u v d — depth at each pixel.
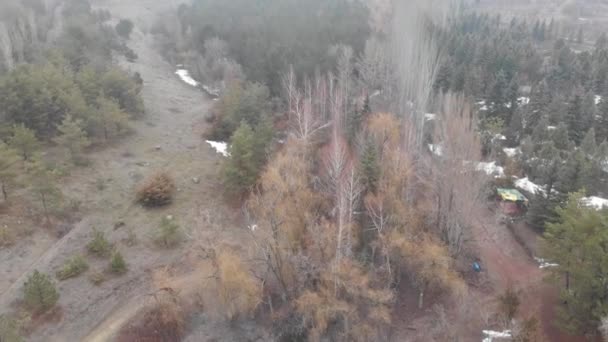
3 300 35.41
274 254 36.44
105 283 38.84
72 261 39.19
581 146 51.62
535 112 60.44
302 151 46.75
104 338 34.72
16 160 42.94
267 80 71.19
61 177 49.09
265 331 36.50
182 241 44.00
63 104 55.16
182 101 76.75
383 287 37.88
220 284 35.62
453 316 37.66
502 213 46.00
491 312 37.03
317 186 43.50
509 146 60.06
